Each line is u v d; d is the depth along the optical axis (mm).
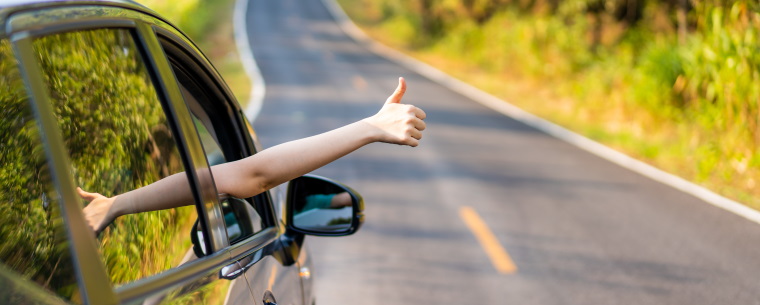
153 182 1668
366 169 10562
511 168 11078
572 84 22484
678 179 10812
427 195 9023
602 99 19297
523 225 7711
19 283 1062
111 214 1431
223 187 1710
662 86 16156
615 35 23875
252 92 20594
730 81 11992
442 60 35969
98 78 1500
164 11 19203
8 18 1131
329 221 2482
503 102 20844
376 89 22453
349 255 6488
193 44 1991
